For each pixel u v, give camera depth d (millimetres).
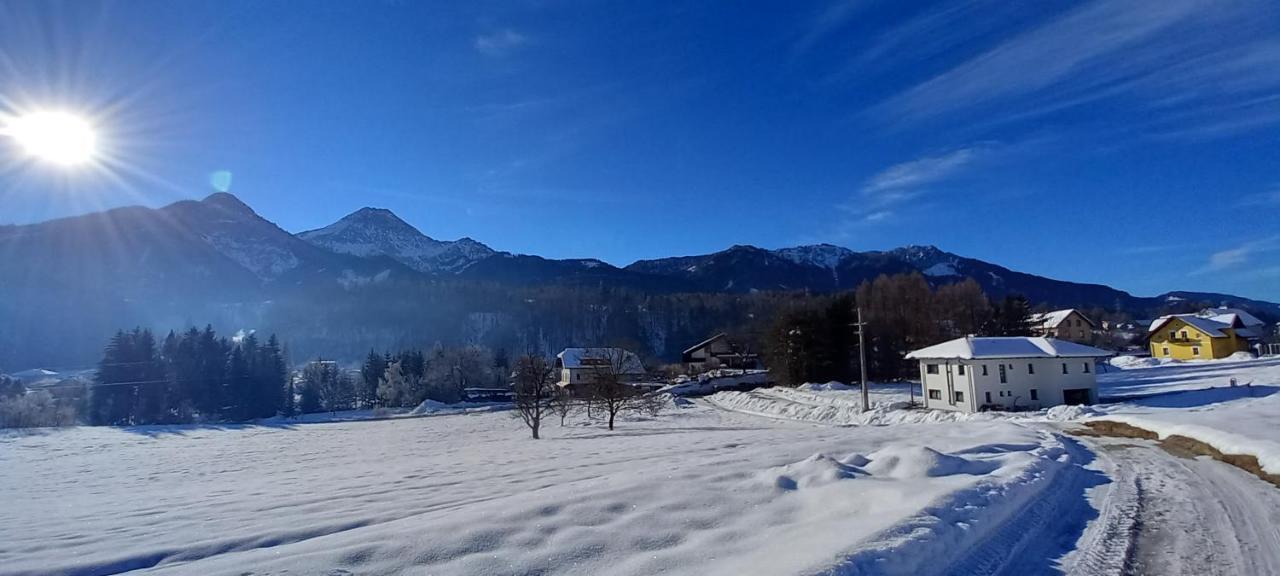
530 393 41844
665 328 135125
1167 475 10867
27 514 12516
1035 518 7727
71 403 78438
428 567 5609
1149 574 5934
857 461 10938
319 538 7062
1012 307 65312
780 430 26266
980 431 17703
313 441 43781
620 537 6488
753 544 6137
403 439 41406
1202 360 51594
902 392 45125
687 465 12117
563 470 14055
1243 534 7160
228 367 83312
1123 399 30203
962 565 5867
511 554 5969
